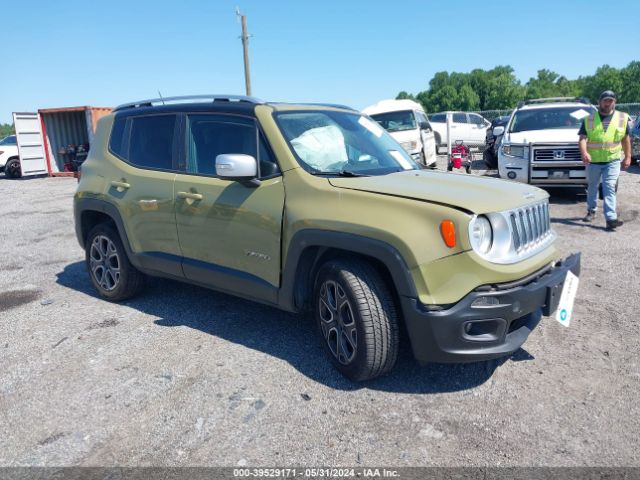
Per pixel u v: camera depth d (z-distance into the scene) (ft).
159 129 15.65
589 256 21.08
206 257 14.21
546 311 11.34
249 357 13.08
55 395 11.60
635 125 53.88
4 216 37.63
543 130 32.99
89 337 14.57
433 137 52.65
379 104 50.29
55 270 22.04
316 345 13.70
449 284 10.31
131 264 16.61
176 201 14.57
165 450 9.67
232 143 13.78
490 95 292.81
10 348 14.06
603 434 9.77
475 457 9.26
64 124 69.77
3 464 9.41
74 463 9.39
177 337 14.37
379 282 11.09
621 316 15.02
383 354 11.04
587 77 342.03
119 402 11.25
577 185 31.42
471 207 10.37
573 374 11.92
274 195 12.57
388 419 10.41
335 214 11.41
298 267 12.20
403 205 10.74
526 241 11.42
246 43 94.17
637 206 31.37
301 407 10.86
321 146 13.32
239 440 9.87
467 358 10.47
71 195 49.19
